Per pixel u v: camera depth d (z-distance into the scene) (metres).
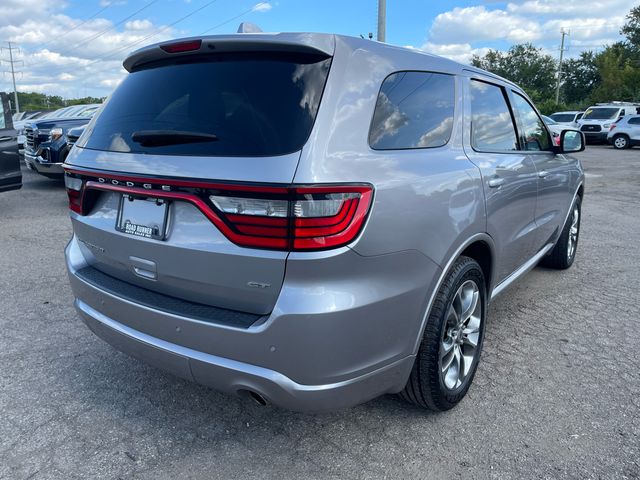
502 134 3.40
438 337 2.49
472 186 2.68
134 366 3.29
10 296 4.48
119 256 2.51
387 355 2.23
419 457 2.45
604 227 7.55
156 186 2.18
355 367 2.10
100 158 2.49
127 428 2.66
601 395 2.96
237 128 2.10
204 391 3.03
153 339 2.31
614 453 2.46
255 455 2.47
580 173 5.13
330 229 1.92
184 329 2.17
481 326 2.99
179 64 2.50
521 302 4.44
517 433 2.62
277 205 1.90
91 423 2.70
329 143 2.00
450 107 2.81
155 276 2.35
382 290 2.12
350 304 1.99
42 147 9.52
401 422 2.72
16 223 7.40
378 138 2.22
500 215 3.06
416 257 2.25
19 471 2.33
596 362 3.36
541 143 4.17
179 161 2.13
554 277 5.14
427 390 2.57
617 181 12.97
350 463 2.41
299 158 1.93
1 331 3.77
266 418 2.76
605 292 4.70
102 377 3.15
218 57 2.38
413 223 2.21
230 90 2.23
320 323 1.95
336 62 2.16
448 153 2.66
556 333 3.81
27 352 3.46
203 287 2.17
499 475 2.32
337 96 2.10
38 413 2.78
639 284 4.93
